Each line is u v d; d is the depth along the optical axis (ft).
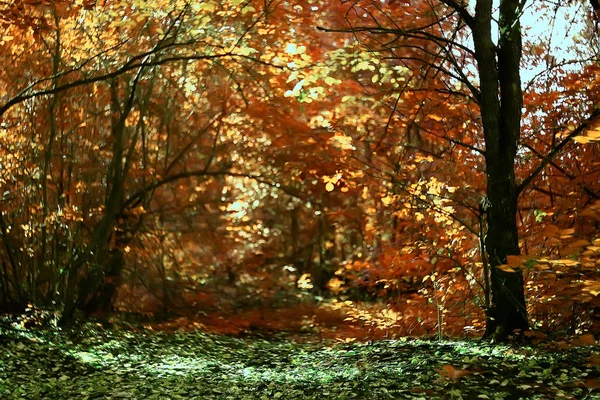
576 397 23.86
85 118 54.60
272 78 57.00
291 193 76.38
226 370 37.58
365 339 47.39
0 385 29.76
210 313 69.10
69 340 45.24
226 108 64.23
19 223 50.52
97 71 53.83
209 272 85.87
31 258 51.01
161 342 50.65
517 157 41.22
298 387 29.55
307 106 59.11
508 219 34.09
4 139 48.75
